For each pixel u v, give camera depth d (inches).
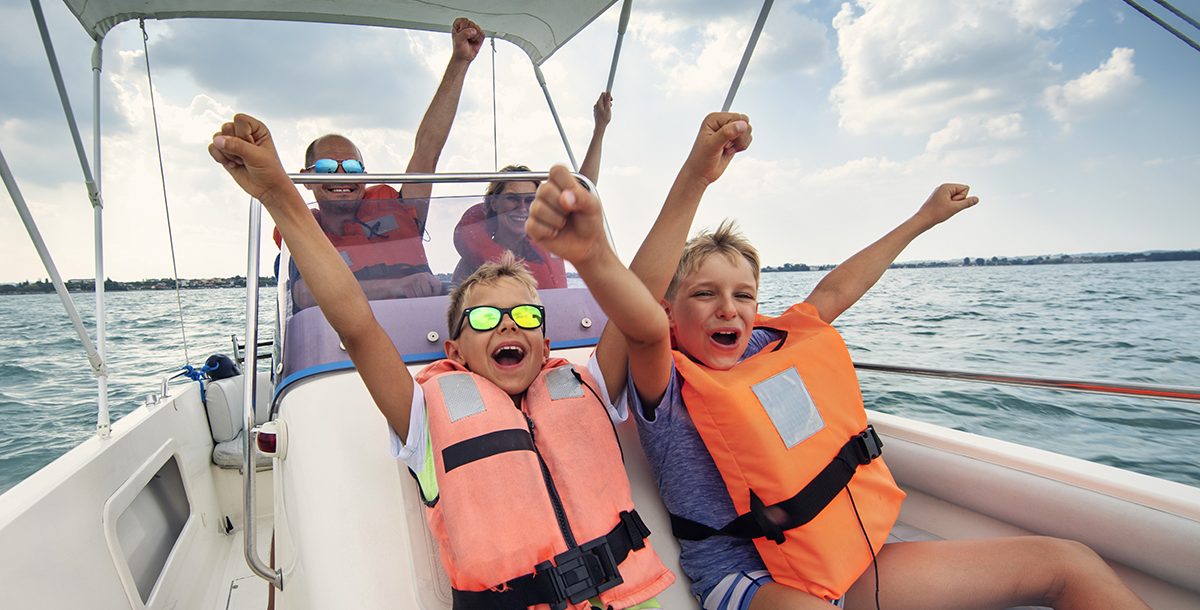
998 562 49.6
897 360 423.8
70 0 83.8
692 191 49.1
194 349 692.1
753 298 56.6
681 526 54.2
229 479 116.7
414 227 77.0
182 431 100.1
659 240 49.6
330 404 59.2
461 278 77.7
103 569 63.2
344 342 45.8
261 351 138.5
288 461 57.5
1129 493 52.9
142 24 102.7
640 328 43.1
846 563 48.0
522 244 80.8
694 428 54.6
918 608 49.8
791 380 53.1
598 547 44.6
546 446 49.2
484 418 47.1
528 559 42.5
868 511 51.4
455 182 75.8
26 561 52.0
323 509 50.8
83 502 62.9
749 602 48.3
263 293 81.5
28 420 388.2
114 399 442.9
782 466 48.0
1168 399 49.4
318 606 45.4
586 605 42.8
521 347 54.0
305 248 41.7
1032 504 58.1
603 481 48.2
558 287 81.8
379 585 46.5
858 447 53.7
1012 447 62.7
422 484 47.1
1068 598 47.4
